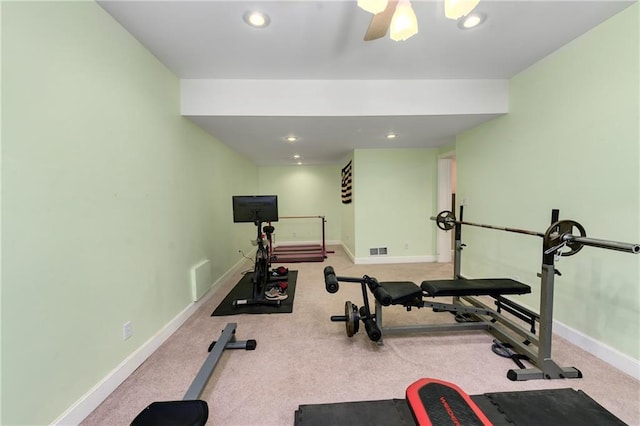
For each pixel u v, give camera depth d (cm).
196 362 188
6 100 107
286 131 324
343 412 140
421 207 469
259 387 162
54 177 127
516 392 153
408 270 420
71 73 136
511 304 208
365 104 264
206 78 253
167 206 227
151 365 185
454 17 108
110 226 162
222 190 376
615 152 173
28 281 115
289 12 163
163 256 219
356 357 192
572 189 202
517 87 255
